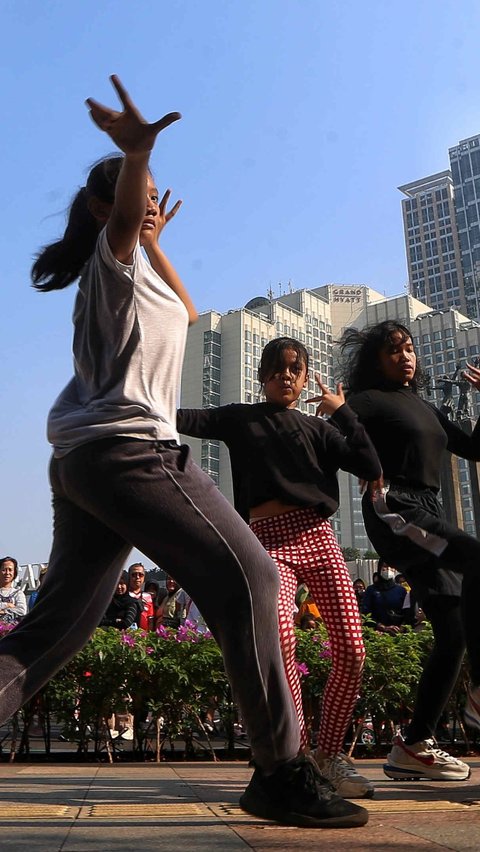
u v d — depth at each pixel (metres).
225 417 3.07
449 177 142.00
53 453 1.97
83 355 1.99
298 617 7.37
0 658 1.93
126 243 1.84
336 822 2.01
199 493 1.90
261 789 2.04
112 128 1.68
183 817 2.29
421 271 140.50
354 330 3.80
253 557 1.92
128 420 1.88
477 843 1.83
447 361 89.38
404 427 3.35
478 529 18.05
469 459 3.72
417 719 3.42
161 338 1.97
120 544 2.05
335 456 3.04
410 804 2.61
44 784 3.45
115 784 3.45
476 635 2.89
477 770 4.10
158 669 5.57
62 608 2.01
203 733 5.69
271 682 1.95
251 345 98.94
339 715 2.87
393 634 6.60
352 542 90.94
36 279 2.11
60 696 5.59
